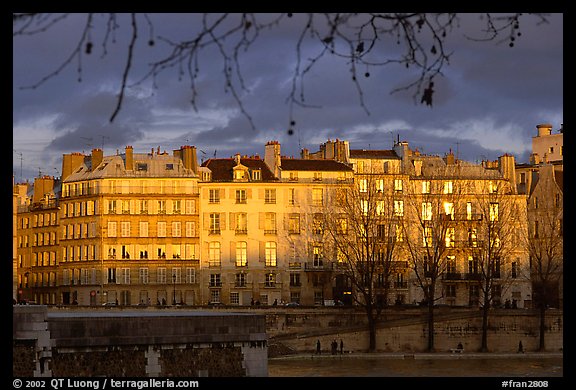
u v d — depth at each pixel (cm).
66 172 16238
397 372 10369
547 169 15975
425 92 1301
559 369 10838
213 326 7194
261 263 15175
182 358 6975
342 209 14962
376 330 12925
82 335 6419
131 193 15375
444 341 13012
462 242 14588
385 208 14475
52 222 16588
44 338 6200
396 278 15100
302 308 12988
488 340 13150
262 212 15212
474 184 15525
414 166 15650
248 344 7400
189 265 15288
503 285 15350
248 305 13712
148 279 15312
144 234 15362
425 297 14112
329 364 11431
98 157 15925
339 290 15062
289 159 15538
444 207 15312
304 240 15162
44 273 16662
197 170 15500
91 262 15525
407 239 13150
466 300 15362
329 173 15200
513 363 11706
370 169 15462
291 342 12700
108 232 15400
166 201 15375
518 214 14350
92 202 15575
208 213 15288
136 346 6706
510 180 15712
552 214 15625
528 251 15225
